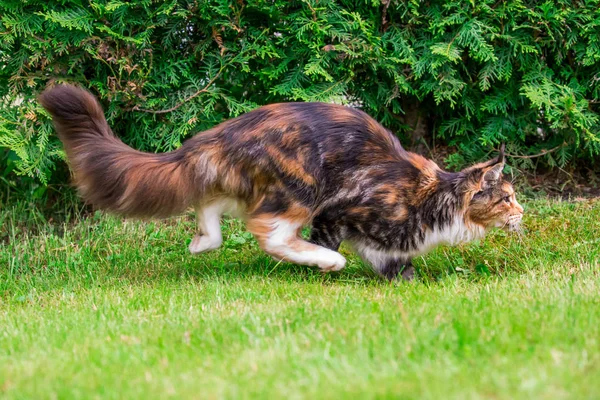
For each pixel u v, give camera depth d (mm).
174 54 7246
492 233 7008
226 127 5648
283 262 6406
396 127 8273
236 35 7262
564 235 6918
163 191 5551
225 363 3549
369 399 2902
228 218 7637
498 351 3447
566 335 3641
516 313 4082
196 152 5570
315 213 5770
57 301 5688
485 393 2932
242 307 4844
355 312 4402
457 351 3502
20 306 5578
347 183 5676
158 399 3084
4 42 6875
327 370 3289
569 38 7332
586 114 7406
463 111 8023
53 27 6867
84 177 5523
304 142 5551
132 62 7047
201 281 6109
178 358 3697
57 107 5387
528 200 7750
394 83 7590
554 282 5258
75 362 3719
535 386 2934
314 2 7148
